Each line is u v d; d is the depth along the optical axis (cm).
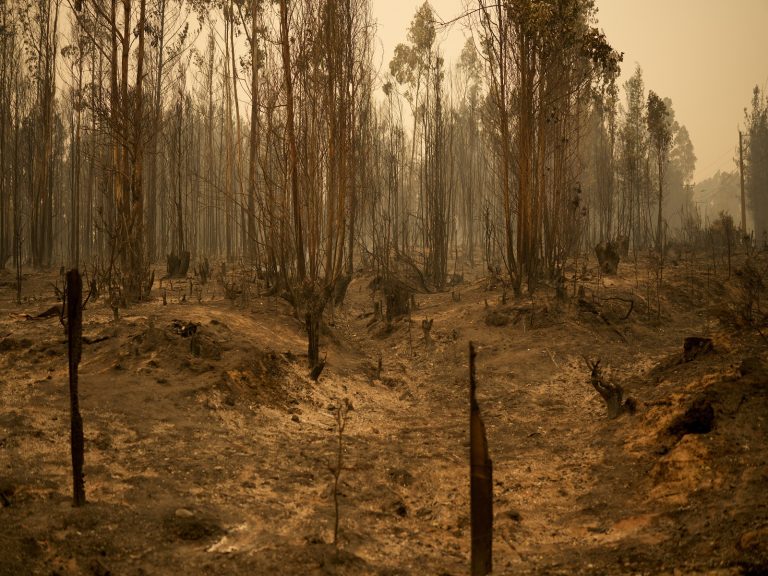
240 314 1429
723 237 2984
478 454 485
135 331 1145
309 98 1600
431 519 662
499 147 2356
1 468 649
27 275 2192
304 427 945
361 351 1530
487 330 1559
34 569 475
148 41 2489
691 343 1098
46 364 1008
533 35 1798
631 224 3200
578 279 1928
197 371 1020
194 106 3703
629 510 650
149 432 805
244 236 2867
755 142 5362
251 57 2372
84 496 588
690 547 515
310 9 1633
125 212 1650
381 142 3609
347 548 556
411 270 2470
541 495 731
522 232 1797
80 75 2673
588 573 504
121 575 488
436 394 1213
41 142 2862
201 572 498
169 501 621
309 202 1559
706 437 727
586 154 3684
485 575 478
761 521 516
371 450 866
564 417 1034
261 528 586
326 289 1505
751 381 820
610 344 1443
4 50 2877
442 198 2634
